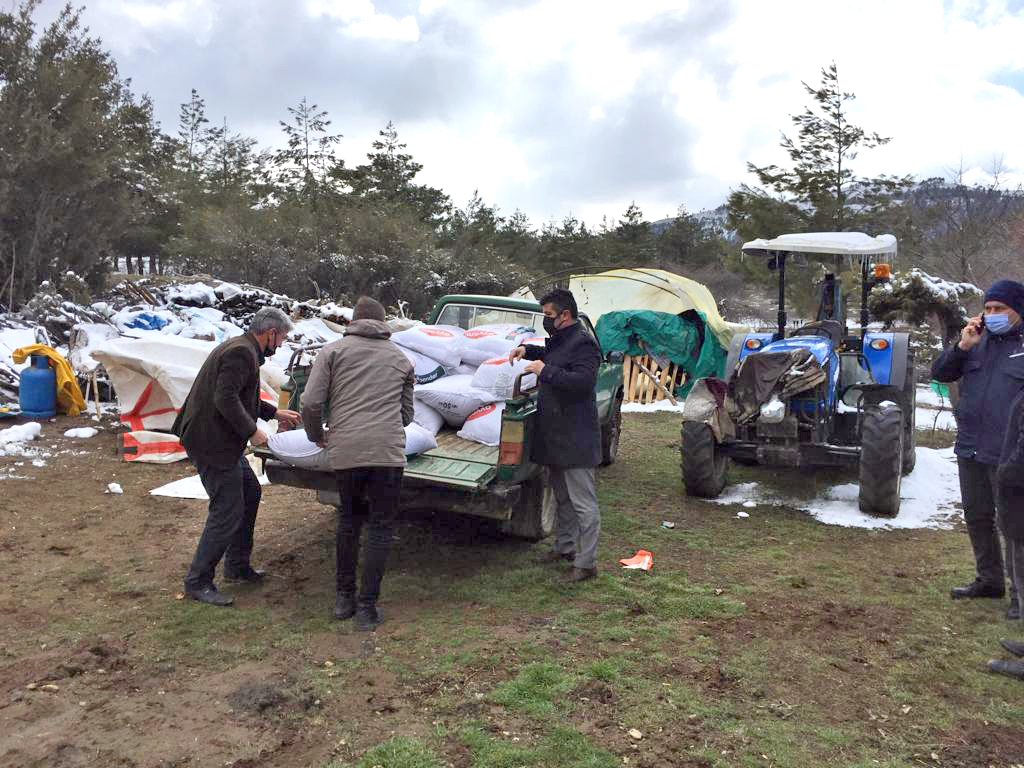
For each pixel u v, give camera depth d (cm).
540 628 408
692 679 355
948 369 448
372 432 395
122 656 364
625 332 1273
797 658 380
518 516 536
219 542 427
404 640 390
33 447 786
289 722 312
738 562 524
